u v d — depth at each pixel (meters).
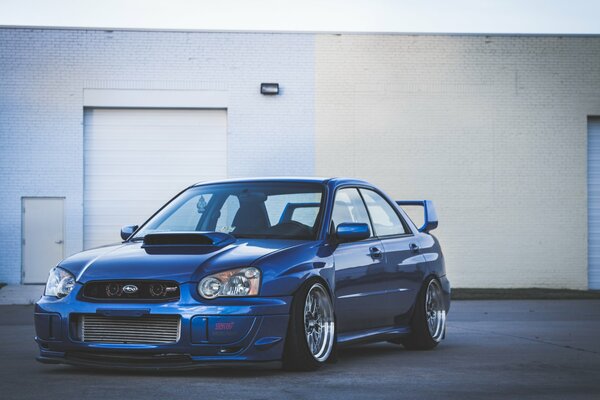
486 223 22.22
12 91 21.50
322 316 6.27
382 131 22.02
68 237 21.62
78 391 5.07
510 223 22.25
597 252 22.48
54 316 5.78
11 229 21.53
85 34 21.64
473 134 22.16
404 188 22.05
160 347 5.57
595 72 22.25
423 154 22.06
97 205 21.86
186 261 5.76
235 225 6.60
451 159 22.11
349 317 6.63
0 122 21.50
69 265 5.99
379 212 7.54
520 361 6.85
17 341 8.96
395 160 22.03
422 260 7.82
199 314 5.55
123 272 5.73
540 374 6.04
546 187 22.30
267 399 4.81
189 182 21.98
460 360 6.91
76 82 21.64
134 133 21.91
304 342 5.91
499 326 10.88
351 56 21.97
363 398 4.90
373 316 7.00
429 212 8.45
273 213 6.66
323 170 21.95
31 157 21.56
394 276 7.32
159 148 21.95
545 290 21.52
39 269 21.58
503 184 22.22
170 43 21.78
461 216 22.17
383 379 5.70
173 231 6.64
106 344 5.65
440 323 8.05
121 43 21.70
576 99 22.27
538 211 22.30
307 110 21.94
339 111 21.95
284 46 21.92
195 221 6.76
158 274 5.66
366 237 6.47
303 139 21.94
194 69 21.81
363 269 6.82
